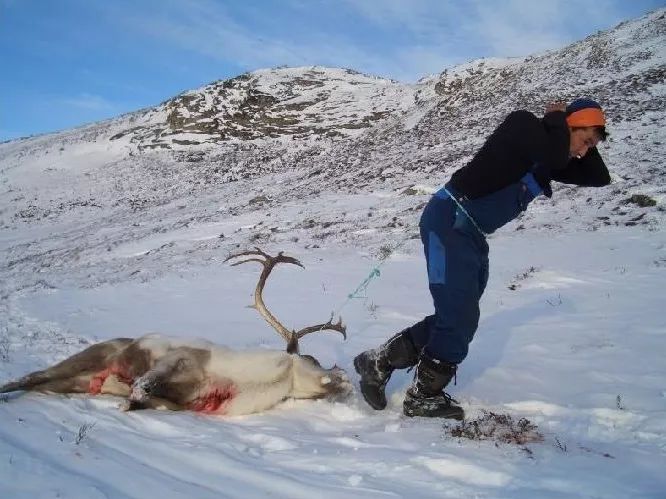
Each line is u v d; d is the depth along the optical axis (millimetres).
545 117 4566
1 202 47875
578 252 13008
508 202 4637
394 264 14250
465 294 4629
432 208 4766
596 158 4867
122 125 67000
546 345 6926
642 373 5664
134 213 40406
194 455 3777
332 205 26094
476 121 37812
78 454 3559
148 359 5250
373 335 8227
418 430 4438
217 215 30953
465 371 6082
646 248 12648
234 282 14008
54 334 9461
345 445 4195
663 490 3205
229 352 5301
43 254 29625
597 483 3328
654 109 28016
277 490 3291
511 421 4488
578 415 4617
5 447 3467
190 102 60562
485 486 3426
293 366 5391
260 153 52656
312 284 12797
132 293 13891
